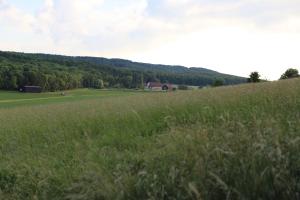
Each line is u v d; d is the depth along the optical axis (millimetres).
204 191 4578
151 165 5645
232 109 9508
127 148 8453
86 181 5836
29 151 9648
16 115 18797
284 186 4293
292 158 4621
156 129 9734
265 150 4699
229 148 5168
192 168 5031
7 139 11891
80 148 8945
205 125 7406
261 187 4355
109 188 5211
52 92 119375
